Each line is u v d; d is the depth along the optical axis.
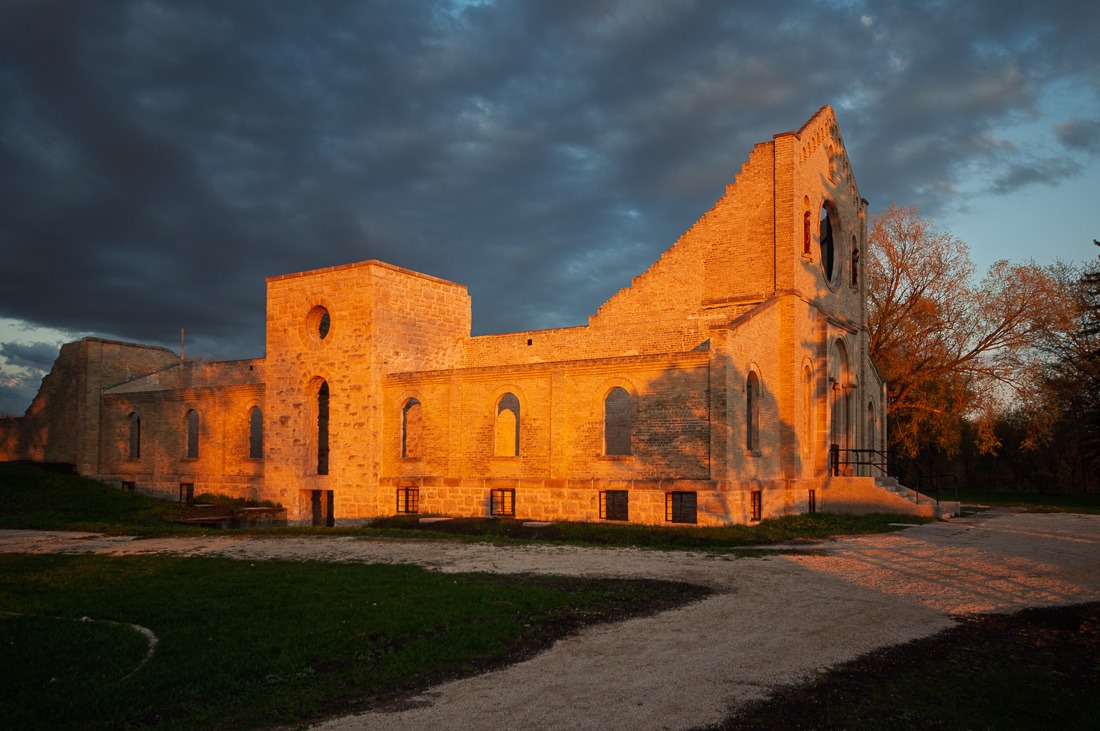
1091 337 51.03
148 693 9.12
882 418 42.88
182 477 40.44
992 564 18.72
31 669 9.94
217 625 12.23
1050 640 11.95
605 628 12.30
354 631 11.79
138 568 17.91
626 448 37.19
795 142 32.19
